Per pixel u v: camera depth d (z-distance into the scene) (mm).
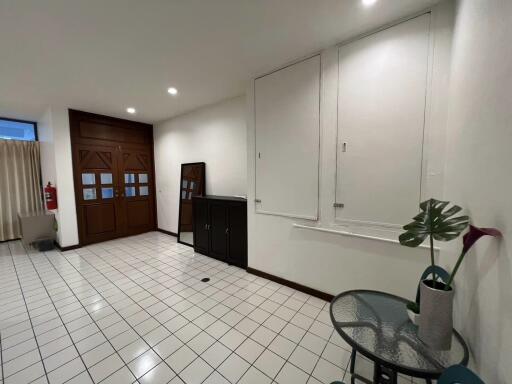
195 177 4121
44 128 4074
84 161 4059
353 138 2029
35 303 2295
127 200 4742
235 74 2648
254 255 2939
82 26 1776
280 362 1581
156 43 2027
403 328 1133
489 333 805
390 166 1858
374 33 1859
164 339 1794
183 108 3955
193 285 2670
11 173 4359
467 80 1170
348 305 1339
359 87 1966
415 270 1829
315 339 1797
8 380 1436
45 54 2160
